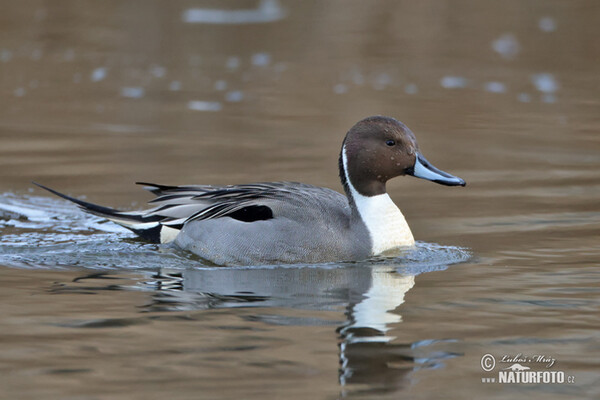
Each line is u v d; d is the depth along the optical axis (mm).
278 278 10820
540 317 9289
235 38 27219
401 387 7527
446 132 19469
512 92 22938
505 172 16469
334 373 7801
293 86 23297
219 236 11719
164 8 29719
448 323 9102
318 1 30422
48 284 10469
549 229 12969
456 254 11820
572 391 7516
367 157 11820
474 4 30266
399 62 25344
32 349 8328
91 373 7781
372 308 9594
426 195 15062
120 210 13789
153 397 7301
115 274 10977
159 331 8812
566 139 18953
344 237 11633
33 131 19219
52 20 28531
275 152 17703
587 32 27500
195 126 19766
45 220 13500
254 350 8312
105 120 20188
